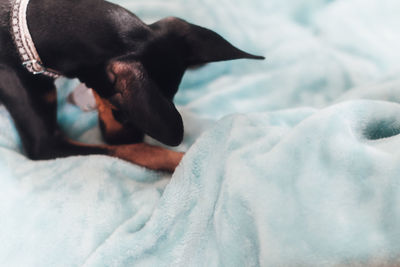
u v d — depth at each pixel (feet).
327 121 1.29
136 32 1.57
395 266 1.11
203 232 1.35
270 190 1.27
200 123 1.82
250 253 1.25
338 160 1.24
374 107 1.36
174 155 1.68
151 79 1.47
